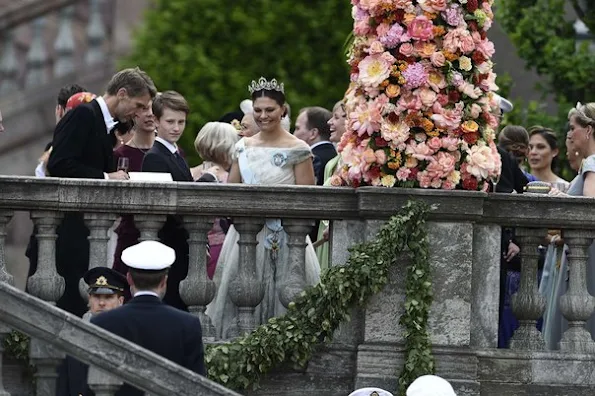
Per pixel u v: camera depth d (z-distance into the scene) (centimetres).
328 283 2336
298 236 2391
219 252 2581
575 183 2586
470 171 2377
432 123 2375
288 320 2350
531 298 2420
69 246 2420
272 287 2428
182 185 2353
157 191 2350
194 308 2369
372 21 2400
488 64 2405
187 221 2367
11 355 2306
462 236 2370
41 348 2019
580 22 4181
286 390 2361
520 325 2428
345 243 2391
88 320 2245
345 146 2412
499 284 2427
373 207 2361
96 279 2264
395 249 2341
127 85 2439
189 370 2031
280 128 2592
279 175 2562
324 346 2372
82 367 2095
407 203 2355
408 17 2378
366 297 2353
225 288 2441
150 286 2119
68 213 2381
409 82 2367
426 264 2347
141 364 2000
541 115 3769
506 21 3922
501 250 2555
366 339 2359
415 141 2378
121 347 2003
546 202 2403
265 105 2564
